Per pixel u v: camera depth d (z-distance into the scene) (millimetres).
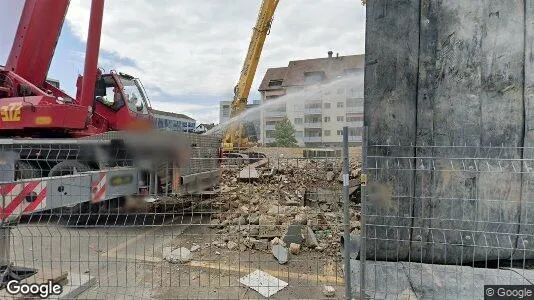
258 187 8391
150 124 8453
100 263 4188
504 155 3357
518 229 3393
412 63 3418
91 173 4949
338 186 8242
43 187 3580
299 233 4586
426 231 3457
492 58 3363
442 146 3273
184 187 6492
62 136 6887
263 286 3492
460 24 3377
